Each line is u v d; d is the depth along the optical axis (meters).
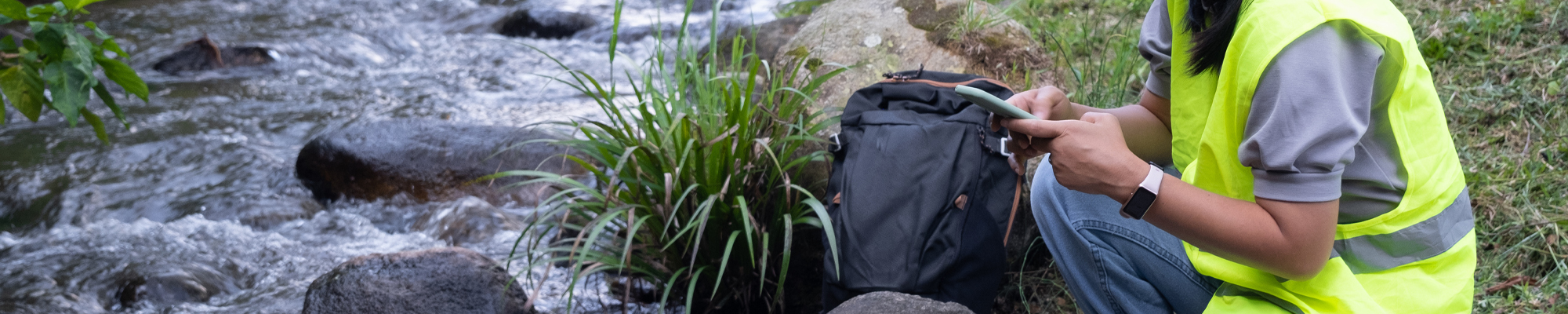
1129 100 3.21
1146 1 4.06
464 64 5.75
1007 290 2.40
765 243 2.14
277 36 6.50
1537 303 1.94
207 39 5.52
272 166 3.83
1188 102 1.31
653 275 2.41
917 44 3.25
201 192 3.58
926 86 2.51
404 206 3.41
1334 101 1.05
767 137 2.48
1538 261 2.10
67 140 4.15
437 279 2.31
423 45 6.27
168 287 2.66
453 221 3.15
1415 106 1.19
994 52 3.21
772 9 6.25
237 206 3.42
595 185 3.33
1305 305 1.28
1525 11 3.13
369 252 3.05
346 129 3.65
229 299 2.69
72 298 2.64
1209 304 1.42
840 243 2.15
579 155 3.46
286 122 4.46
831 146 2.44
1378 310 1.25
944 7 3.39
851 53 3.25
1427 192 1.22
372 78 5.42
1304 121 1.06
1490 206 2.28
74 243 3.08
